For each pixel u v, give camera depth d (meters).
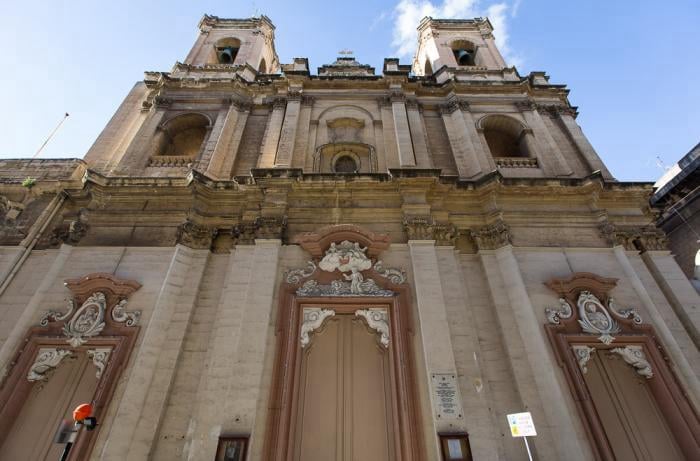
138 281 11.25
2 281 11.05
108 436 8.47
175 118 17.14
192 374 9.90
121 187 13.21
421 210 12.72
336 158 16.05
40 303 10.83
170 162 15.38
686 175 17.62
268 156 15.27
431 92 19.08
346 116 17.48
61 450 8.88
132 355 9.84
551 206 13.40
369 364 10.27
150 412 9.14
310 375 10.05
